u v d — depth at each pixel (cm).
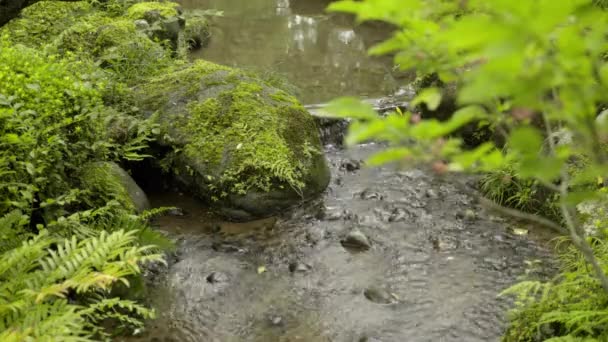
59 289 250
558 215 425
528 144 99
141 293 351
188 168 471
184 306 351
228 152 462
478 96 84
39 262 279
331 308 354
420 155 102
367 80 723
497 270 386
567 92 95
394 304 355
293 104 514
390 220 449
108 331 320
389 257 404
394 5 88
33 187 310
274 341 327
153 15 761
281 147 468
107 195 392
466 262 396
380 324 338
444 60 111
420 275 384
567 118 98
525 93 87
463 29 78
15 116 322
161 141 486
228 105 494
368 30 941
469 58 108
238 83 519
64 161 367
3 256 274
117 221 365
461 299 358
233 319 344
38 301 249
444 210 461
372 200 479
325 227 442
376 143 586
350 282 378
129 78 575
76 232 325
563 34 89
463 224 441
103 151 415
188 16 880
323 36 914
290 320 344
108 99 500
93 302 324
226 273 385
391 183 505
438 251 410
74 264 277
